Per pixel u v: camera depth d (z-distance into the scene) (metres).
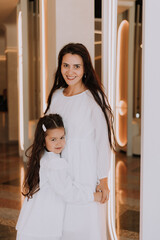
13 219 3.11
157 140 1.63
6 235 2.75
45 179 1.81
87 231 1.83
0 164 5.53
